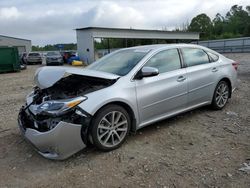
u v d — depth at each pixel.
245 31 76.88
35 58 34.22
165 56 4.81
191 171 3.36
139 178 3.26
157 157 3.77
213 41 45.44
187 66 5.08
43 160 3.85
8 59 20.92
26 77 16.67
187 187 3.03
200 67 5.29
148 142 4.28
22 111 4.23
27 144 4.42
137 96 4.20
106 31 31.52
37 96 4.32
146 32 34.97
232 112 5.70
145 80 4.34
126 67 4.48
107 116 3.91
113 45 42.94
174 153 3.87
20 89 10.88
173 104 4.77
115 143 4.04
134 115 4.20
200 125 4.97
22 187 3.21
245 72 13.03
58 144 3.52
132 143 4.25
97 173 3.42
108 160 3.74
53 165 3.69
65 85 4.36
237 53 37.97
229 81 5.94
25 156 4.00
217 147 4.01
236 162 3.54
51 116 3.56
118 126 4.05
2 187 3.22
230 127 4.83
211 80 5.47
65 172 3.49
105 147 3.91
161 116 4.64
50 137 3.49
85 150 4.05
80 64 30.19
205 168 3.42
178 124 5.04
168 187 3.05
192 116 5.48
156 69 4.23
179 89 4.81
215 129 4.75
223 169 3.38
